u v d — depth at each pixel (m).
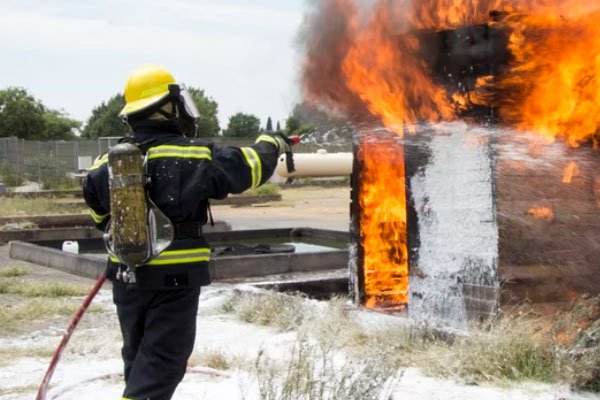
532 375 5.05
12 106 69.88
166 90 3.76
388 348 5.07
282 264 11.91
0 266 13.36
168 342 3.57
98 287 3.89
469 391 4.85
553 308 6.06
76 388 5.18
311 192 35.38
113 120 69.88
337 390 4.36
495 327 5.68
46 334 7.25
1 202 24.80
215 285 10.70
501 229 5.93
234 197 28.98
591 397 4.75
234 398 4.82
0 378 5.50
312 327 6.55
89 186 3.78
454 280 6.28
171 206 3.57
